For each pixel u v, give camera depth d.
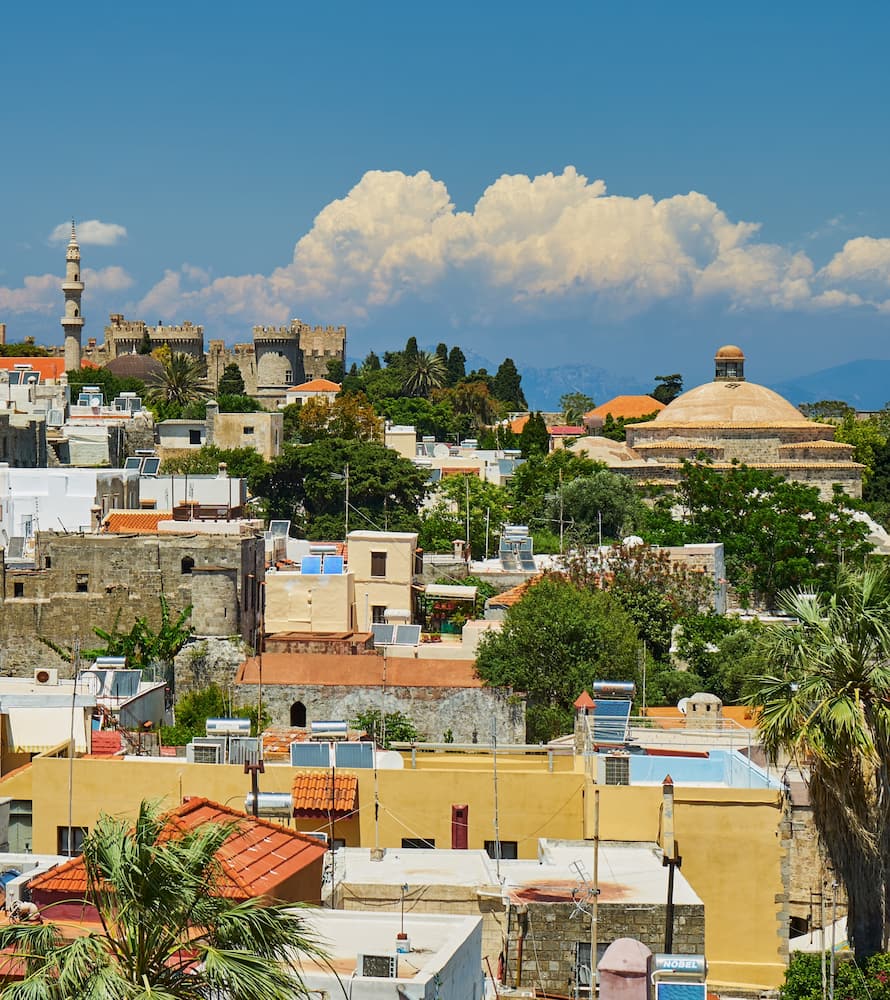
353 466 181.62
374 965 36.16
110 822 34.62
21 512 131.62
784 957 51.91
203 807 46.09
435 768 59.88
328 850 48.81
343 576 108.62
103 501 132.50
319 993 35.16
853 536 151.25
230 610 101.38
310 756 57.06
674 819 52.41
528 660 95.69
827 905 55.88
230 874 40.88
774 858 52.25
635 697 95.19
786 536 150.12
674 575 122.50
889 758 50.38
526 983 43.56
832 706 50.31
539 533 169.25
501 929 44.53
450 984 37.22
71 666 99.00
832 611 53.56
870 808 50.41
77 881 41.44
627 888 45.84
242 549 104.12
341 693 95.19
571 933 43.75
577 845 52.50
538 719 93.44
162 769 56.44
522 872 48.00
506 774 55.84
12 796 57.44
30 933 33.03
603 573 122.25
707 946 51.97
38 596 105.44
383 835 55.47
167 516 123.62
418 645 103.31
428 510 181.88
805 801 56.66
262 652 101.75
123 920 33.03
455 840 55.41
